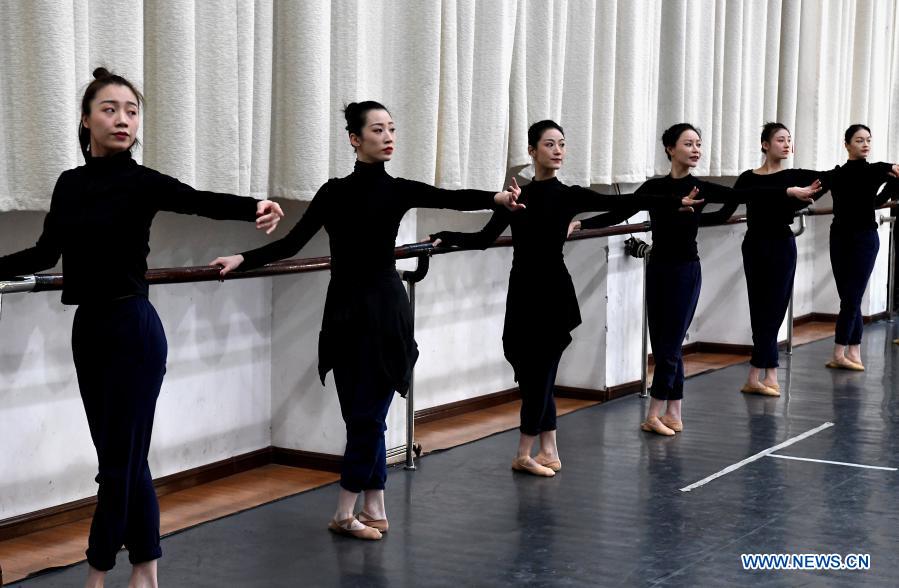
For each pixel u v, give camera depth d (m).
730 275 7.82
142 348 2.71
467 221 5.93
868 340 8.34
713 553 3.48
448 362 5.84
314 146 4.04
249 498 4.23
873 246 6.99
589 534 3.68
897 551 3.51
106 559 2.74
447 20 4.53
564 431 5.35
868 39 8.48
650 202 4.23
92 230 2.66
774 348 6.25
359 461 3.59
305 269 3.95
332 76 4.21
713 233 7.87
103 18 3.34
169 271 3.44
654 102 6.20
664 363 5.23
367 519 3.69
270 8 3.93
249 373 4.64
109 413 2.71
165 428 4.28
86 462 3.99
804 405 5.96
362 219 3.47
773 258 6.08
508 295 4.39
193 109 3.58
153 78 3.53
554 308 4.29
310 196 4.05
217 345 4.48
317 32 4.00
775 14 7.21
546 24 5.21
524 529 3.73
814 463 4.68
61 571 3.29
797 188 4.97
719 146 6.74
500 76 4.88
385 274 3.52
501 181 4.98
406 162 4.50
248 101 3.82
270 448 4.75
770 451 4.91
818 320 9.52
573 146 5.56
